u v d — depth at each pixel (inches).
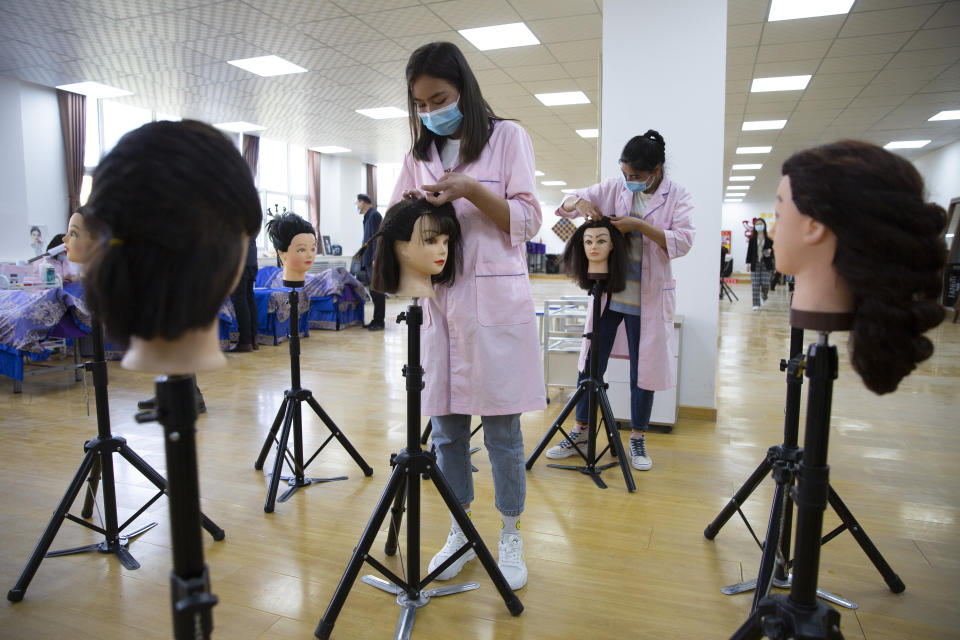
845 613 59.6
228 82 275.4
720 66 121.9
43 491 89.0
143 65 249.1
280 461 83.7
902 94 289.6
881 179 29.8
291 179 459.5
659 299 96.0
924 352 30.5
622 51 127.0
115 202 22.0
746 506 84.8
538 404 61.0
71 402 142.7
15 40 217.8
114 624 57.4
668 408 119.8
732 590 62.9
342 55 237.3
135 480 94.3
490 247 58.3
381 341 238.1
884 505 85.7
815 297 32.8
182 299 23.2
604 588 63.9
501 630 56.5
